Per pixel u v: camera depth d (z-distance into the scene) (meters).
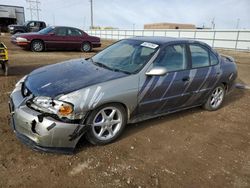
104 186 2.66
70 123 2.92
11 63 8.80
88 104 3.01
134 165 3.05
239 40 25.84
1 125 3.73
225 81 5.02
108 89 3.20
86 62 4.18
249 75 9.67
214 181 2.88
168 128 4.13
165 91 3.88
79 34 14.04
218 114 4.98
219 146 3.70
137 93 3.51
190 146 3.62
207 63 4.61
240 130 4.31
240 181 2.93
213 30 28.17
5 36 23.59
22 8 29.08
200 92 4.55
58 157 3.05
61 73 3.54
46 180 2.67
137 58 3.85
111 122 3.39
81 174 2.81
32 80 3.40
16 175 2.71
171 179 2.86
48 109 2.87
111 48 4.54
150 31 36.69
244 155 3.50
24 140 3.02
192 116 4.75
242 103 5.78
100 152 3.25
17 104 3.08
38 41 12.85
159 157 3.27
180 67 4.11
